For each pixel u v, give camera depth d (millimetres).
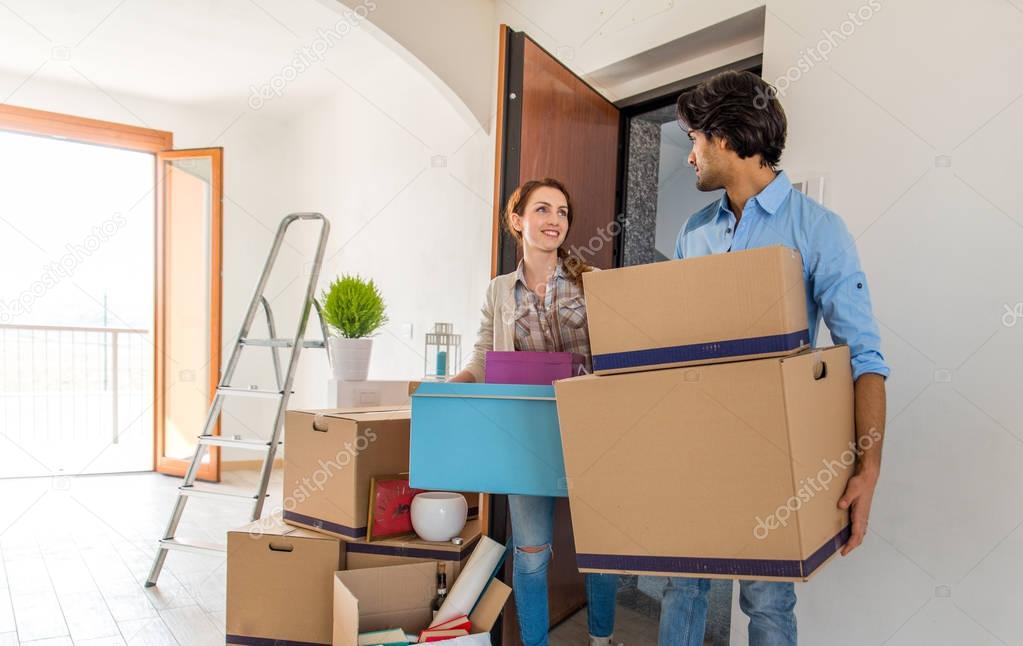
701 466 1073
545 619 1730
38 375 5613
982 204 1655
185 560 2945
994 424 1603
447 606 1728
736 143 1330
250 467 5188
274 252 2857
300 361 5223
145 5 3463
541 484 1419
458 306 3502
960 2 1711
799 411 1033
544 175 2582
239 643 1897
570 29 2977
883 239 1836
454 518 1877
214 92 4750
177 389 4988
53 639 2129
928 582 1691
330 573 1840
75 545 3133
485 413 1459
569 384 1171
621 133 3115
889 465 1777
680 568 1099
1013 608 1551
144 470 5020
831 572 1865
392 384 2789
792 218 1328
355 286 2814
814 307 1333
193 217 4973
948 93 1727
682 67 2771
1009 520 1565
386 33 2928
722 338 1084
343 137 4691
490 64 3346
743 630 2020
